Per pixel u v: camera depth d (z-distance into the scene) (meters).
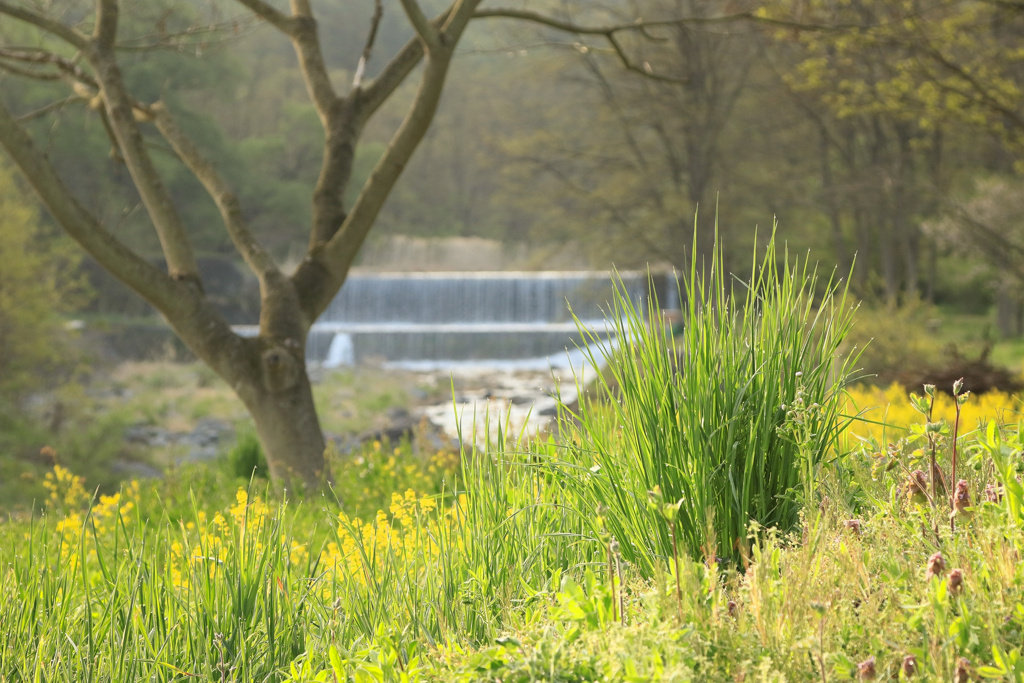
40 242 23.92
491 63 75.31
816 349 2.77
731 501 2.52
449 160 76.56
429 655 2.30
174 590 3.08
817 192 29.36
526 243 67.31
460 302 43.72
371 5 83.56
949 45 15.41
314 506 6.61
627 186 31.45
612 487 2.63
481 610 2.63
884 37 13.27
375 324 43.50
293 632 2.84
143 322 39.97
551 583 2.59
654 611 1.84
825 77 16.69
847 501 2.47
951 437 2.51
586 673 1.80
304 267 8.88
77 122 43.31
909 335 15.28
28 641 2.68
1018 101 15.13
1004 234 22.11
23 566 3.23
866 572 1.96
